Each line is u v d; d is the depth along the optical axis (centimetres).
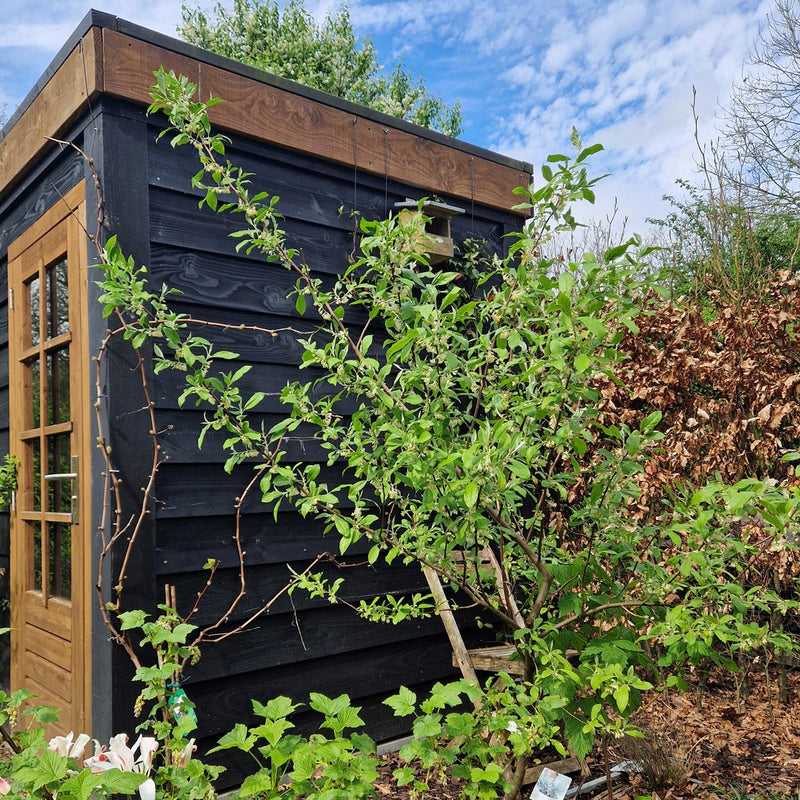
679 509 205
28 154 335
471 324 317
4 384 401
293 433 320
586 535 239
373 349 354
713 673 455
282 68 1348
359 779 158
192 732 277
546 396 205
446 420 218
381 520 343
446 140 393
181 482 283
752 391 418
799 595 390
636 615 225
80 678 284
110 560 261
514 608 245
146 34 281
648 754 318
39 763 141
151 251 284
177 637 179
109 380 265
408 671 351
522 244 207
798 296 413
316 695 173
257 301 313
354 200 355
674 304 449
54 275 329
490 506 207
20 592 357
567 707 205
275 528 311
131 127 279
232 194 307
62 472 315
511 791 229
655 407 442
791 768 331
